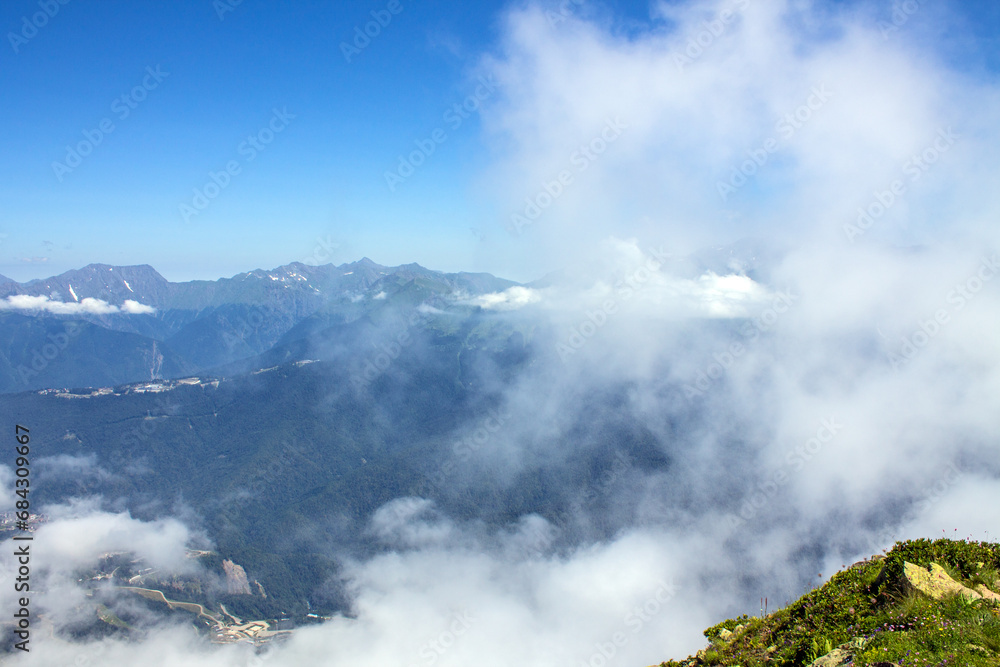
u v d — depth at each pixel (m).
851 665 14.24
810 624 18.28
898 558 18.38
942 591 16.16
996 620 14.02
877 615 16.69
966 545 18.44
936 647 13.75
